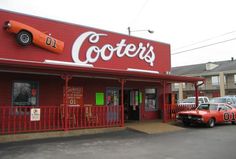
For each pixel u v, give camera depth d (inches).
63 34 656.4
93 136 534.9
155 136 544.4
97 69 558.9
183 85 2386.8
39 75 593.9
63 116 547.5
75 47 669.3
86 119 596.1
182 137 534.3
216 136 547.5
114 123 621.0
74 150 405.1
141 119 791.7
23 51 587.5
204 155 379.6
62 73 531.8
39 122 520.7
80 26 685.9
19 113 504.4
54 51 631.8
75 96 649.0
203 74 2282.2
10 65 462.0
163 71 863.7
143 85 804.6
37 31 602.2
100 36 717.9
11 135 472.4
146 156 371.6
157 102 839.1
